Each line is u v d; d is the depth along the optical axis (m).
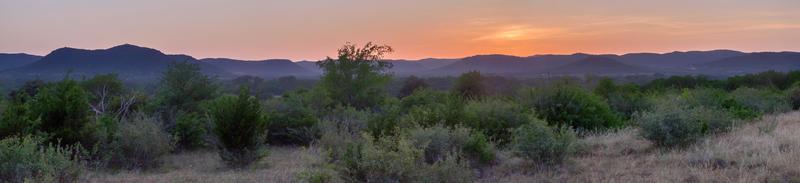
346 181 6.10
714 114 11.22
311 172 7.02
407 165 6.00
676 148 9.03
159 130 11.60
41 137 10.01
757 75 44.59
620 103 19.30
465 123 10.73
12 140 7.71
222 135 10.62
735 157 7.60
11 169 7.19
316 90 21.22
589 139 11.02
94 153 10.35
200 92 20.84
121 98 18.42
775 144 8.30
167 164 11.38
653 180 6.69
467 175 6.45
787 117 15.07
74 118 11.23
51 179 7.20
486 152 8.48
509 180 7.43
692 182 6.53
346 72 28.95
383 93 30.52
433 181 6.08
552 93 14.16
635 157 8.66
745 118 14.83
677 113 9.46
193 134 14.09
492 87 28.94
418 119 10.48
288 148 14.77
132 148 10.70
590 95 14.76
